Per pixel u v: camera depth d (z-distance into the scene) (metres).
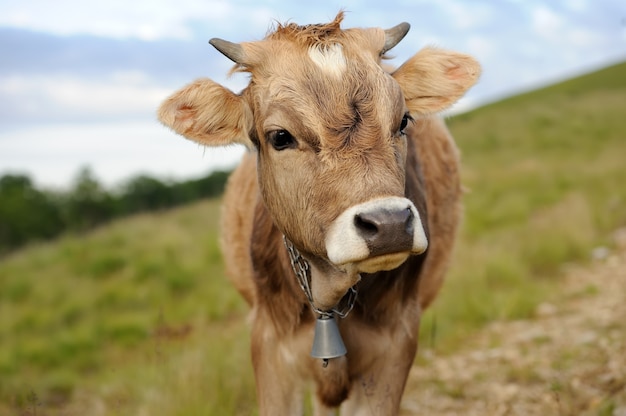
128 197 44.38
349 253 2.65
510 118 29.72
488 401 5.29
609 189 14.04
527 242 10.29
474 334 7.12
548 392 5.17
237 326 8.97
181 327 9.34
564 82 50.31
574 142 23.36
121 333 9.65
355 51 3.10
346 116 2.89
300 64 3.07
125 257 12.99
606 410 4.55
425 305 4.92
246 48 3.24
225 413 5.18
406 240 2.61
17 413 5.74
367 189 2.74
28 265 13.86
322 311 3.37
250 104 3.28
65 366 9.04
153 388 5.90
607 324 6.63
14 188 44.69
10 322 10.77
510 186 16.47
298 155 2.97
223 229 5.24
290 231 3.15
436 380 5.80
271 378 3.78
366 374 3.68
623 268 8.88
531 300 7.78
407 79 3.44
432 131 4.79
